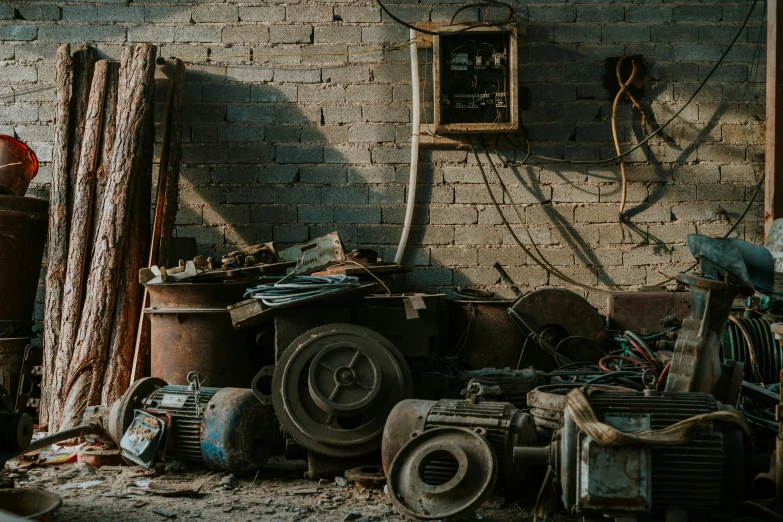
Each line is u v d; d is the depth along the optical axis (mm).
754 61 5863
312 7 5898
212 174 5898
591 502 2973
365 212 5875
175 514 3447
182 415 4164
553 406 3684
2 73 5953
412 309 4359
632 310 5457
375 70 5883
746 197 5852
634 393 3340
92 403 5027
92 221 5477
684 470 2998
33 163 5738
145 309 4871
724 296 3545
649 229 5855
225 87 5898
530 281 5848
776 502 3146
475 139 5836
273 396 4133
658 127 5859
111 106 5598
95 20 5922
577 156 5859
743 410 3918
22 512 3096
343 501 3674
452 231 5871
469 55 5652
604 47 5863
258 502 3654
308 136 5898
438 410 3672
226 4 5902
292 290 4352
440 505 3260
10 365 5508
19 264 5574
